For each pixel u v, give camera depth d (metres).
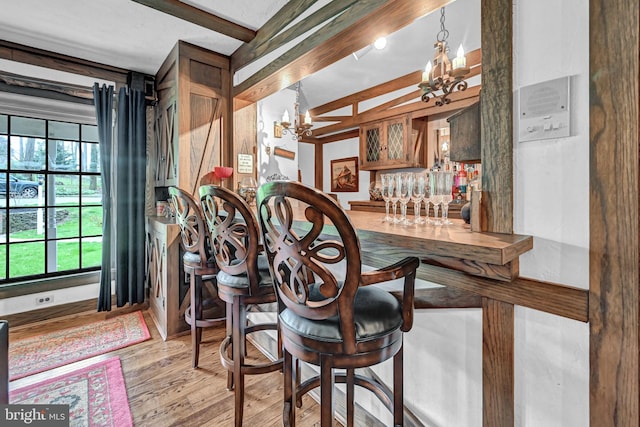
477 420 1.17
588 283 0.88
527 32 0.98
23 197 2.85
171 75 2.75
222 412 1.67
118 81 3.09
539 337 1.00
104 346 2.36
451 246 0.91
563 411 0.96
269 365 1.59
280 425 1.58
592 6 0.83
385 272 0.95
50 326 2.71
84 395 1.79
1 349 1.09
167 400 1.75
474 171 2.93
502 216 1.04
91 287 3.08
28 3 2.06
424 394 1.34
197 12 2.17
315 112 5.30
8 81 2.60
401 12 1.51
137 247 3.12
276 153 3.19
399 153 4.18
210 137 2.73
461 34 2.91
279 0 2.06
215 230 1.58
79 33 2.44
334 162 5.68
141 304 3.17
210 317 2.79
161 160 3.12
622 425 0.83
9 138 2.77
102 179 2.94
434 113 3.80
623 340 0.81
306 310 1.00
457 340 1.22
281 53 2.17
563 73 0.91
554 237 0.94
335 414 1.69
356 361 0.97
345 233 0.84
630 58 0.77
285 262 1.02
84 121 3.03
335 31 1.71
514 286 1.02
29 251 2.89
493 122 1.04
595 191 0.85
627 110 0.78
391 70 3.76
